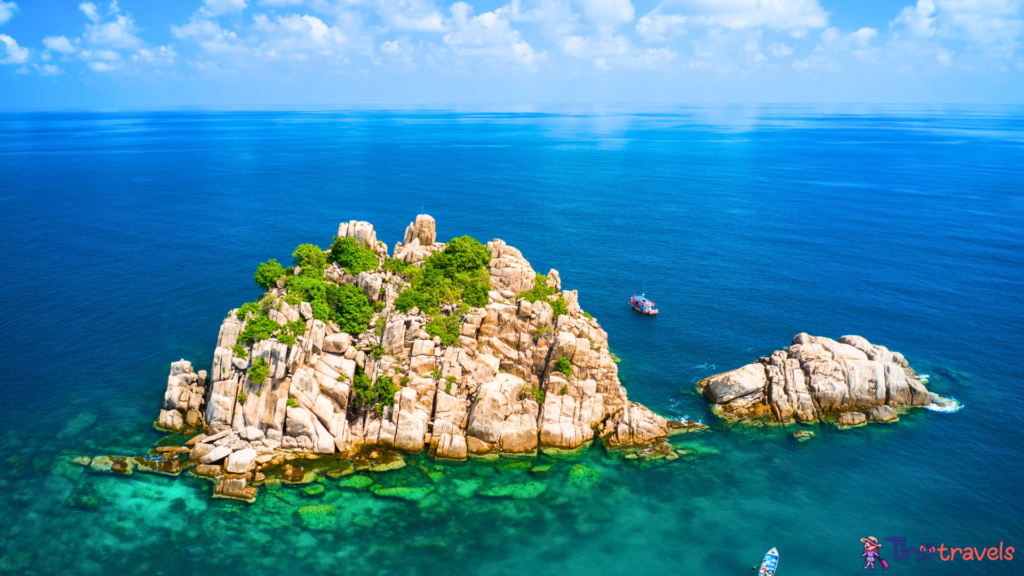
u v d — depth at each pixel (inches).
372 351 3189.0
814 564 2460.6
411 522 2600.9
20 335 4232.3
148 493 2687.0
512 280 3563.0
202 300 4940.9
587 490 2849.4
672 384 3831.2
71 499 2635.3
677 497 2829.7
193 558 2365.9
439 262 3476.9
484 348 3299.7
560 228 7524.6
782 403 3452.3
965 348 4328.3
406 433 3019.2
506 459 3029.0
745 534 2613.2
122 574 2283.5
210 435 2974.9
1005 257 6432.1
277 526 2539.4
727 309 5059.1
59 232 6978.4
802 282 5708.7
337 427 2977.4
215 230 7135.8
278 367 2906.0
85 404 3373.5
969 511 2768.2
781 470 3041.3
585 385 3213.6
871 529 2655.0
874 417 3452.3
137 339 4207.7
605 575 2374.5
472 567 2385.6
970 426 3408.0
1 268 5654.5
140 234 6929.1
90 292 5078.7
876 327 4682.6
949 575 2411.4
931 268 6102.4
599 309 5036.9
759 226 7815.0
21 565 2304.4
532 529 2598.4
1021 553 2524.6
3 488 2684.5
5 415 3248.0
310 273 3366.1
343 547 2453.2
